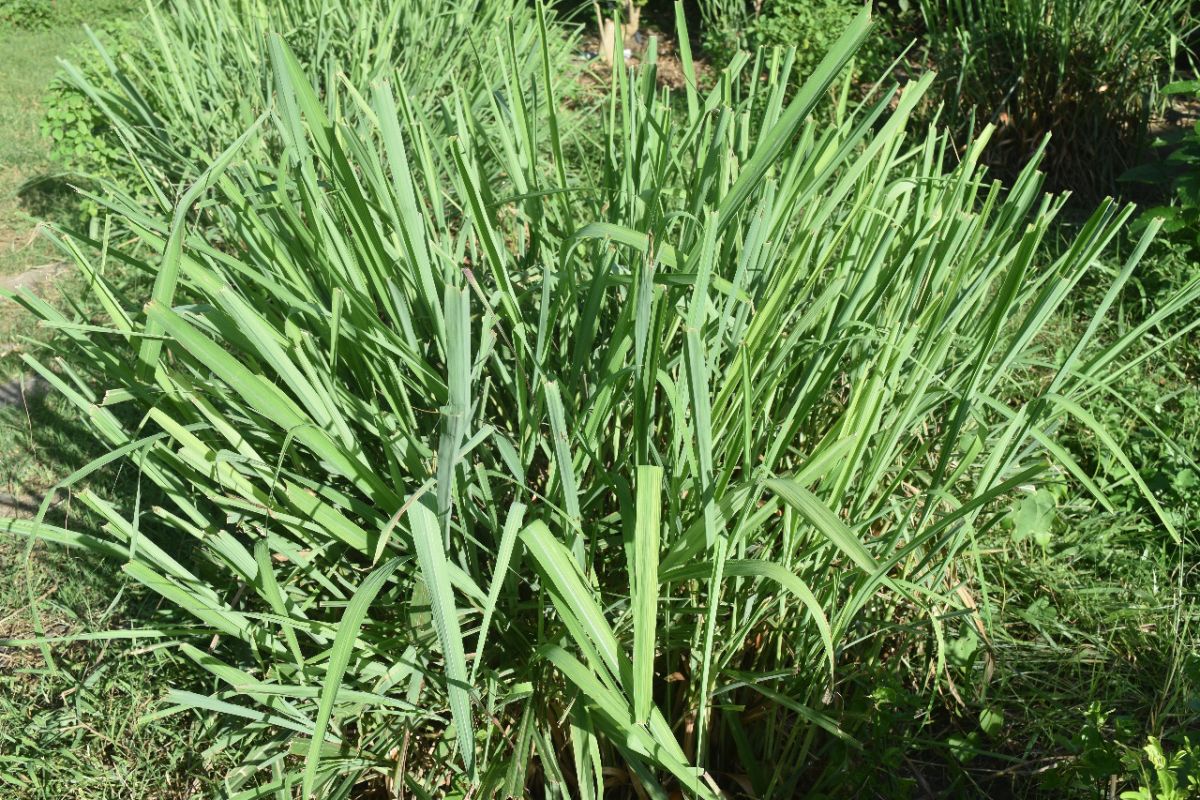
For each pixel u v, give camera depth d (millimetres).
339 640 1517
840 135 2152
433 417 2186
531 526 1603
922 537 1837
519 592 2170
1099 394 3277
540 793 2193
